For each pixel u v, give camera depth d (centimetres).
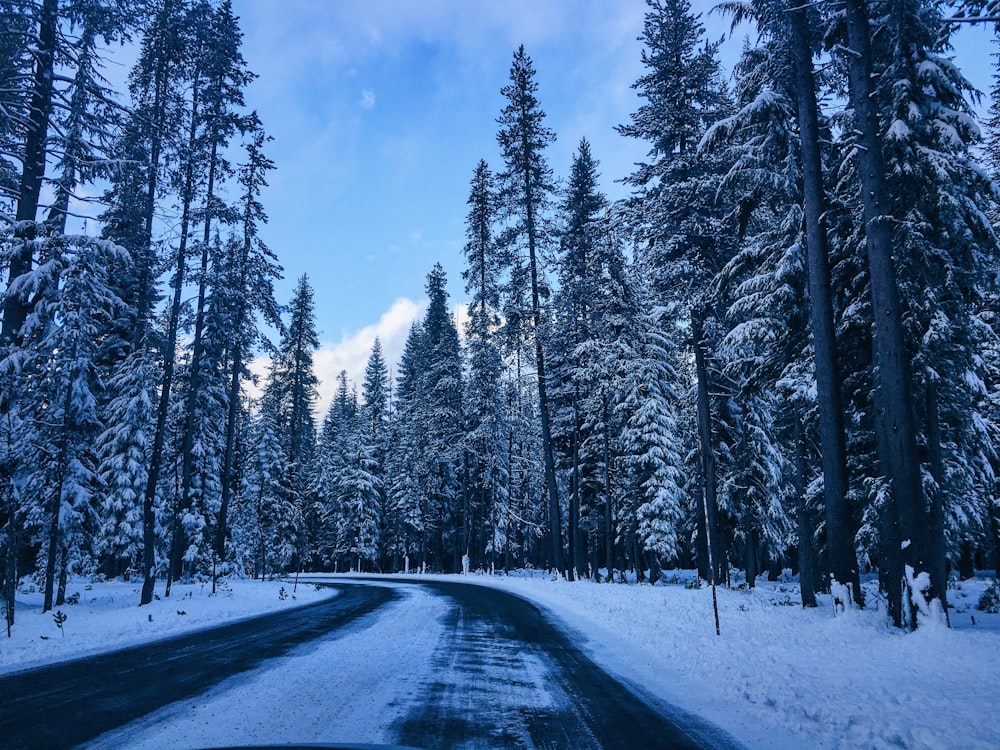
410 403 5391
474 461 4512
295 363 4519
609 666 854
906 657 816
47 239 1545
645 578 3503
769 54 1546
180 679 723
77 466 1800
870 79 1184
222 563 2942
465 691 675
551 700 644
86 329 1641
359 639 1086
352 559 5828
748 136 1669
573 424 3406
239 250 2759
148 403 2695
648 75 2144
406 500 5147
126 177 1734
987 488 1978
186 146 1889
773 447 2428
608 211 2209
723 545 2570
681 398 2841
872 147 1155
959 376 1410
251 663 836
